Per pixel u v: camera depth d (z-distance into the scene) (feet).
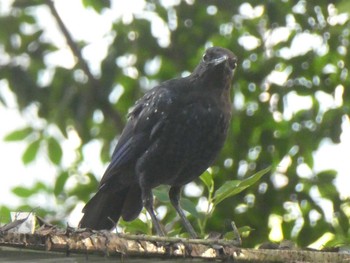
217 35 52.65
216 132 32.76
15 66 53.57
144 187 33.01
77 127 52.75
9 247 22.22
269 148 49.44
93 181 50.55
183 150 32.65
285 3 50.90
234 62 33.22
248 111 50.90
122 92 53.72
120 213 33.81
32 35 55.01
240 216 45.80
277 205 47.60
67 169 51.67
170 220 41.57
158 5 53.67
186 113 32.45
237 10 52.08
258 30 52.21
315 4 50.78
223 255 25.54
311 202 47.32
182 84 33.01
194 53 53.11
